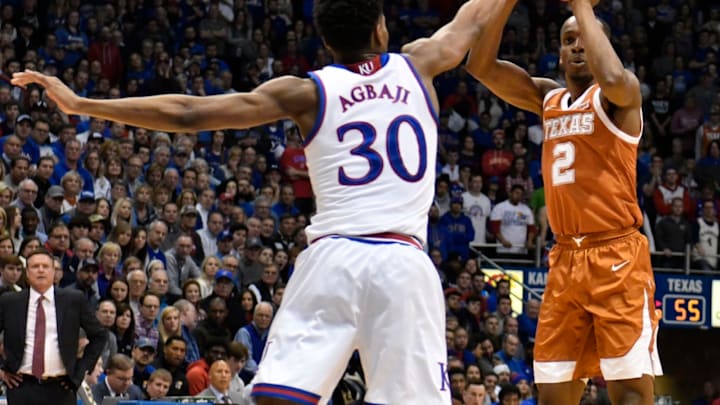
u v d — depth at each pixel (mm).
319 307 4953
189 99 4965
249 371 13898
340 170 5062
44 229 15008
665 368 22906
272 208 18469
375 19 5234
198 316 14422
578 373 7227
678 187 21250
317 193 5145
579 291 7086
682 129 23609
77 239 14492
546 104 7309
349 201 5039
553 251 7301
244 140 19625
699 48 25234
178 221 16188
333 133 5086
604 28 7086
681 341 22953
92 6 21188
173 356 12609
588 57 6766
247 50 22547
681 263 20703
